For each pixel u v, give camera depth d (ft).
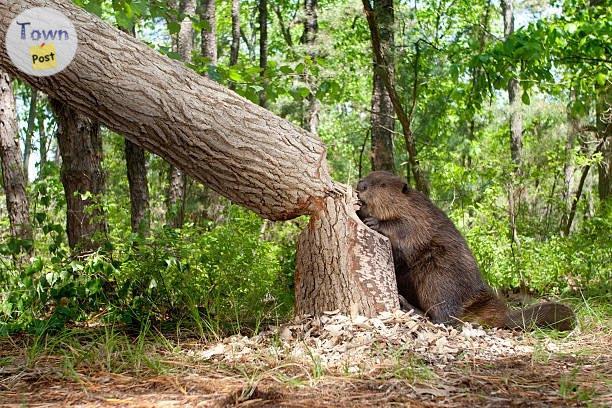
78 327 20.18
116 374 14.46
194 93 15.90
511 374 14.26
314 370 14.08
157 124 15.74
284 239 33.94
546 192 54.85
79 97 15.39
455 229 20.33
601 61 37.96
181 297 21.26
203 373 14.57
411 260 19.86
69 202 25.95
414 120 49.16
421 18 78.79
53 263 21.43
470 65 33.88
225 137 16.12
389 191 19.62
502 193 41.96
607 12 37.88
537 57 32.78
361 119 81.05
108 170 54.85
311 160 17.02
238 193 16.90
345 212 17.49
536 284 30.04
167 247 21.79
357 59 61.00
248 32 95.55
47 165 32.71
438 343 16.31
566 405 12.22
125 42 15.51
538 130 56.65
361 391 13.01
